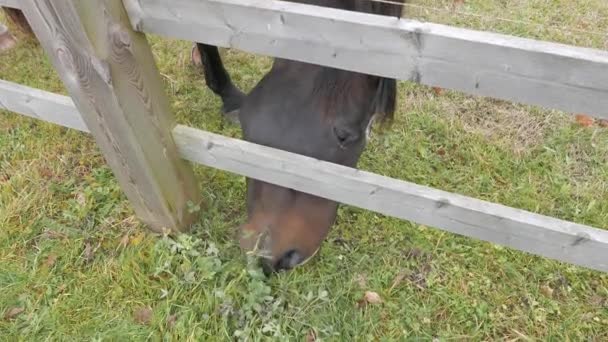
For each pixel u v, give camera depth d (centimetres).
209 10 172
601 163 303
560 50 136
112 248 264
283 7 161
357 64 164
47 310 241
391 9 192
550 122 324
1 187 291
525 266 254
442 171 300
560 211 281
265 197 215
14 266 259
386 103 217
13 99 250
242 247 212
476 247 260
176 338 230
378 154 307
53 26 176
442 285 248
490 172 299
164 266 246
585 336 231
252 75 365
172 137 228
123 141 212
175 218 251
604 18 380
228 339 227
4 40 378
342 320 235
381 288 247
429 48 150
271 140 199
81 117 230
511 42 140
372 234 268
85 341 233
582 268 250
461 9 389
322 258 255
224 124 333
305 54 169
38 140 316
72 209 280
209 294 237
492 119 329
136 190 239
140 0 179
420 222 203
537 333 232
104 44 179
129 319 239
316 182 202
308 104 194
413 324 234
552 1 396
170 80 359
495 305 241
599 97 140
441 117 330
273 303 233
